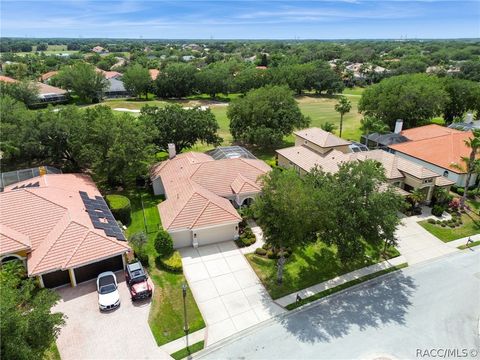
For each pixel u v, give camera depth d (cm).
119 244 2516
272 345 1973
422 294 2392
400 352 1933
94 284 2436
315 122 7644
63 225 2528
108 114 4034
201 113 4922
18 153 3975
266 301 2309
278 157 4791
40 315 1461
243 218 3219
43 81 11100
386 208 2419
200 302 2288
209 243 2950
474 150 3344
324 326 2112
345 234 2367
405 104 6062
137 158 3706
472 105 6750
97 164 3672
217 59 18275
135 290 2258
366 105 6794
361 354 1917
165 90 10544
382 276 2578
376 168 2559
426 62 16625
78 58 18188
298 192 2211
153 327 2073
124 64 15575
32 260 2341
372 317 2184
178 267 2567
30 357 1375
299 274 2588
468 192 3847
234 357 1900
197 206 2945
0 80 8050
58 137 4078
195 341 1992
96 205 3052
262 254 2789
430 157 4331
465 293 2402
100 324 2088
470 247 2939
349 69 15500
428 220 3341
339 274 2597
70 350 1911
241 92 11556
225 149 4500
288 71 11400
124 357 1881
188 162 3794
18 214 2611
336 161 4044
